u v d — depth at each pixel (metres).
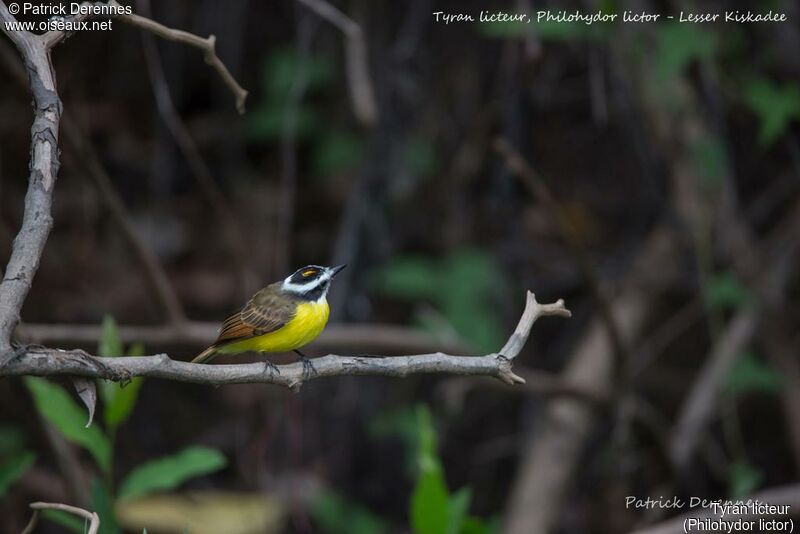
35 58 4.79
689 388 14.57
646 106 11.46
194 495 12.20
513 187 13.18
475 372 5.12
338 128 13.59
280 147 14.59
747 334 12.30
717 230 12.29
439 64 13.37
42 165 4.51
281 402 12.88
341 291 13.00
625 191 14.15
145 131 14.27
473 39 13.34
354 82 10.50
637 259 13.56
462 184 13.27
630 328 13.08
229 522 11.74
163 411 13.62
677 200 12.01
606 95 12.64
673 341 14.94
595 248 14.15
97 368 4.25
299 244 14.26
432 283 12.78
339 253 13.11
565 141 13.85
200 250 14.06
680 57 10.16
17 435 11.58
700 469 13.14
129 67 13.74
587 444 13.84
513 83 12.41
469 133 13.05
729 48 11.49
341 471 13.23
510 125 12.73
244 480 12.98
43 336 9.52
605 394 12.00
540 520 11.98
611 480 12.59
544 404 13.30
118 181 14.09
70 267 13.45
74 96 13.23
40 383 6.68
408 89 13.18
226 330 7.79
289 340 7.81
